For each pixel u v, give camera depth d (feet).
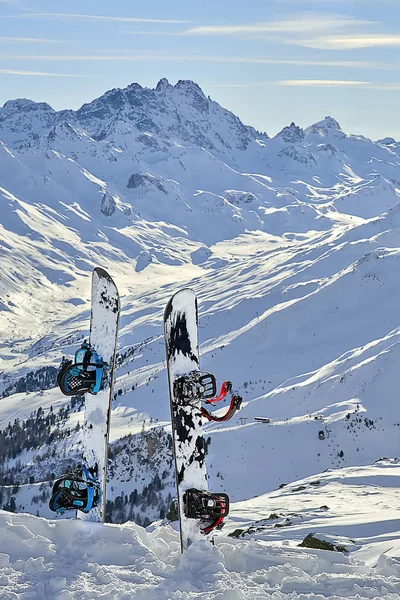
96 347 22.07
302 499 79.05
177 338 20.86
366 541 34.68
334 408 350.43
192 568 18.48
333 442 313.53
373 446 308.19
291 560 19.95
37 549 18.78
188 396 20.10
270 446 318.04
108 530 19.95
